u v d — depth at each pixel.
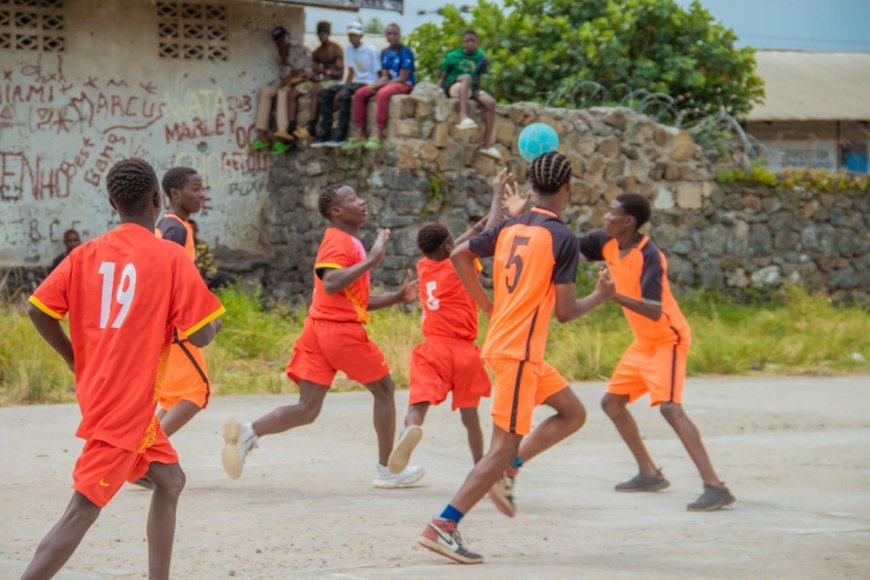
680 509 9.15
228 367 17.50
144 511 8.76
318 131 22.02
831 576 7.00
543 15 27.55
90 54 22.20
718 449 11.93
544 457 11.58
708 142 24.33
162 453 6.09
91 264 6.03
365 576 6.89
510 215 8.89
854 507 9.23
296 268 22.84
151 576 6.13
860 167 36.53
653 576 6.93
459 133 21.36
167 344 6.12
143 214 6.14
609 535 8.15
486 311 8.04
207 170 23.28
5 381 15.32
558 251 7.43
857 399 15.63
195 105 23.11
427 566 7.17
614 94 26.67
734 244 24.09
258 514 8.70
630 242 9.25
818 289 24.83
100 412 5.83
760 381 17.55
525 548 7.73
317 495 9.48
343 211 9.71
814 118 34.59
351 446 11.91
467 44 21.48
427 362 9.67
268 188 23.70
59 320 6.14
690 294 23.67
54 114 21.98
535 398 8.04
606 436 12.79
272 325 19.36
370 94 21.12
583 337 18.94
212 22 23.16
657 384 9.30
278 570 7.07
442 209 21.28
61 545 5.74
